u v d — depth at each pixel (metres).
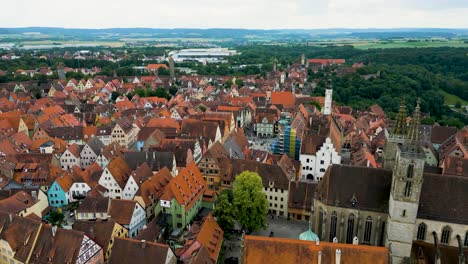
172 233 106.88
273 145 195.25
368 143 173.00
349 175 90.31
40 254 84.94
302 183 119.38
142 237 95.56
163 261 81.25
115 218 105.75
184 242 97.38
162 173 126.69
